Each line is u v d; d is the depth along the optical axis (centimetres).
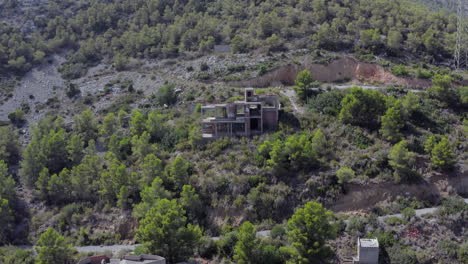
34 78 11256
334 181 6656
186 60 10912
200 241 5816
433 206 6469
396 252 5516
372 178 6712
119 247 6344
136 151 7538
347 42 10519
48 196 7362
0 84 10881
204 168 7119
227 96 8994
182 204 6481
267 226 6338
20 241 6700
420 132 7506
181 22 12169
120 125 8694
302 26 11162
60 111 9812
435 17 11594
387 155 6881
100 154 8150
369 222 6006
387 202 6538
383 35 10788
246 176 6838
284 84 9819
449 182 6669
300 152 6756
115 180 6900
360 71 9788
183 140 7831
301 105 8494
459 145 7212
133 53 11688
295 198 6575
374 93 7719
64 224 6800
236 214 6569
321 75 9875
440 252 5553
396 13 11450
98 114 9425
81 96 10238
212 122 7644
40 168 7694
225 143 7500
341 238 5809
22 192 7631
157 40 11919
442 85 8306
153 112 8394
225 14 12700
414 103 7788
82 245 6469
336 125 7694
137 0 13975
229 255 5828
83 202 7119
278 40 10612
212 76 9956
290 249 5403
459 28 10131
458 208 6147
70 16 13825
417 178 6688
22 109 10012
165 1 13788
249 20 12125
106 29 13138
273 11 11975
